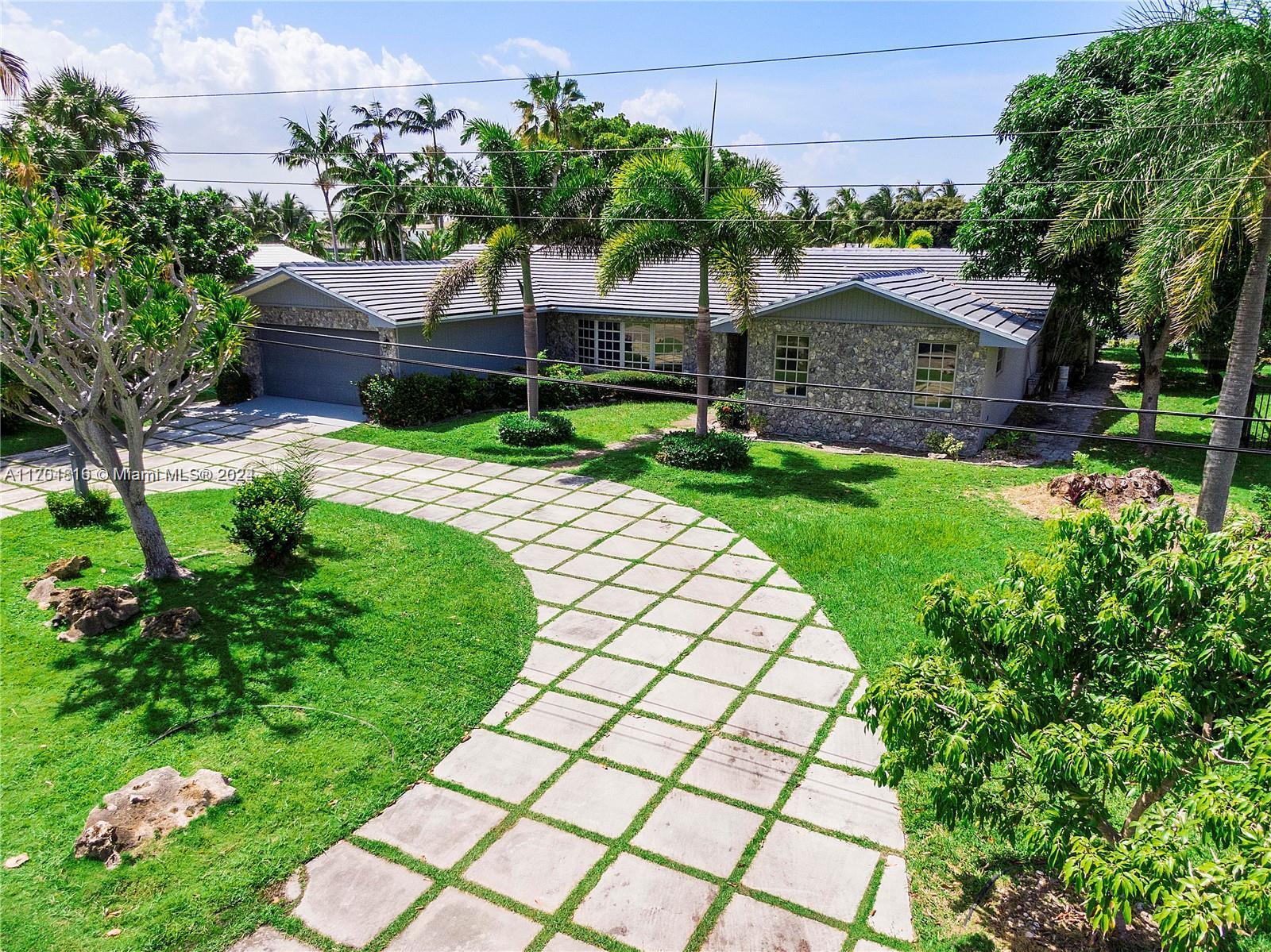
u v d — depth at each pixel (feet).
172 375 34.37
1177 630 15.55
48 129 75.87
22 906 18.57
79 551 38.93
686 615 33.45
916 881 19.63
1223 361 77.61
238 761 23.75
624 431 65.46
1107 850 14.39
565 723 26.14
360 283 71.46
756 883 19.63
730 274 51.62
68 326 31.12
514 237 54.80
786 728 25.85
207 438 62.85
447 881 19.67
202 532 41.70
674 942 17.92
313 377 75.46
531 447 60.39
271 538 36.09
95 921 18.26
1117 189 33.83
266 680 27.91
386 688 27.73
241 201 187.32
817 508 46.03
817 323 61.16
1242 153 29.99
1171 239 31.48
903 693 16.31
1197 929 11.74
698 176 50.90
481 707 26.86
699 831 21.35
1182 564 15.17
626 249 49.98
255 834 20.93
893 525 42.78
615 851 20.65
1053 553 16.94
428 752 24.47
